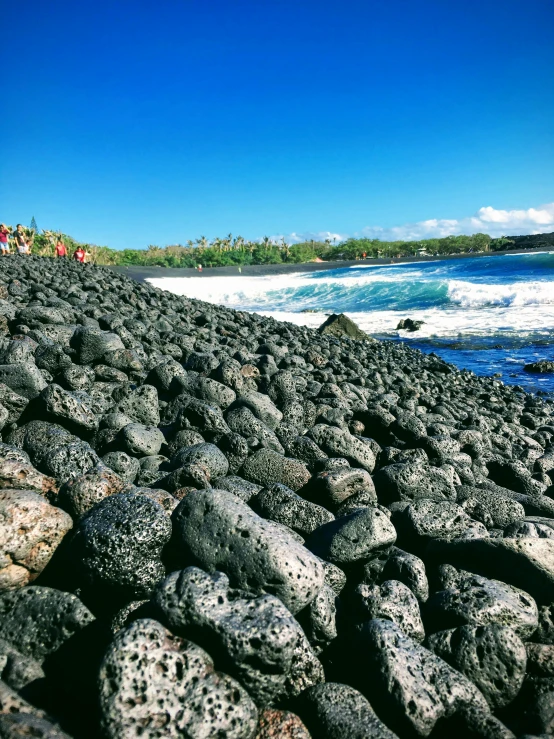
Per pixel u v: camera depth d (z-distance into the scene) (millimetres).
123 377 8609
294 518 5031
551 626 4316
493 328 23312
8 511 3686
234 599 3363
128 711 2795
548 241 100062
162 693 2895
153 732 2773
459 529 5199
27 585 3729
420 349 20641
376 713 3451
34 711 2785
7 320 9898
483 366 17891
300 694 3520
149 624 3117
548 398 14305
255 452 6172
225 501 3994
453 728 3473
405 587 4211
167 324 14195
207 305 23750
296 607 3668
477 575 4559
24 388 6672
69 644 3416
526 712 3617
